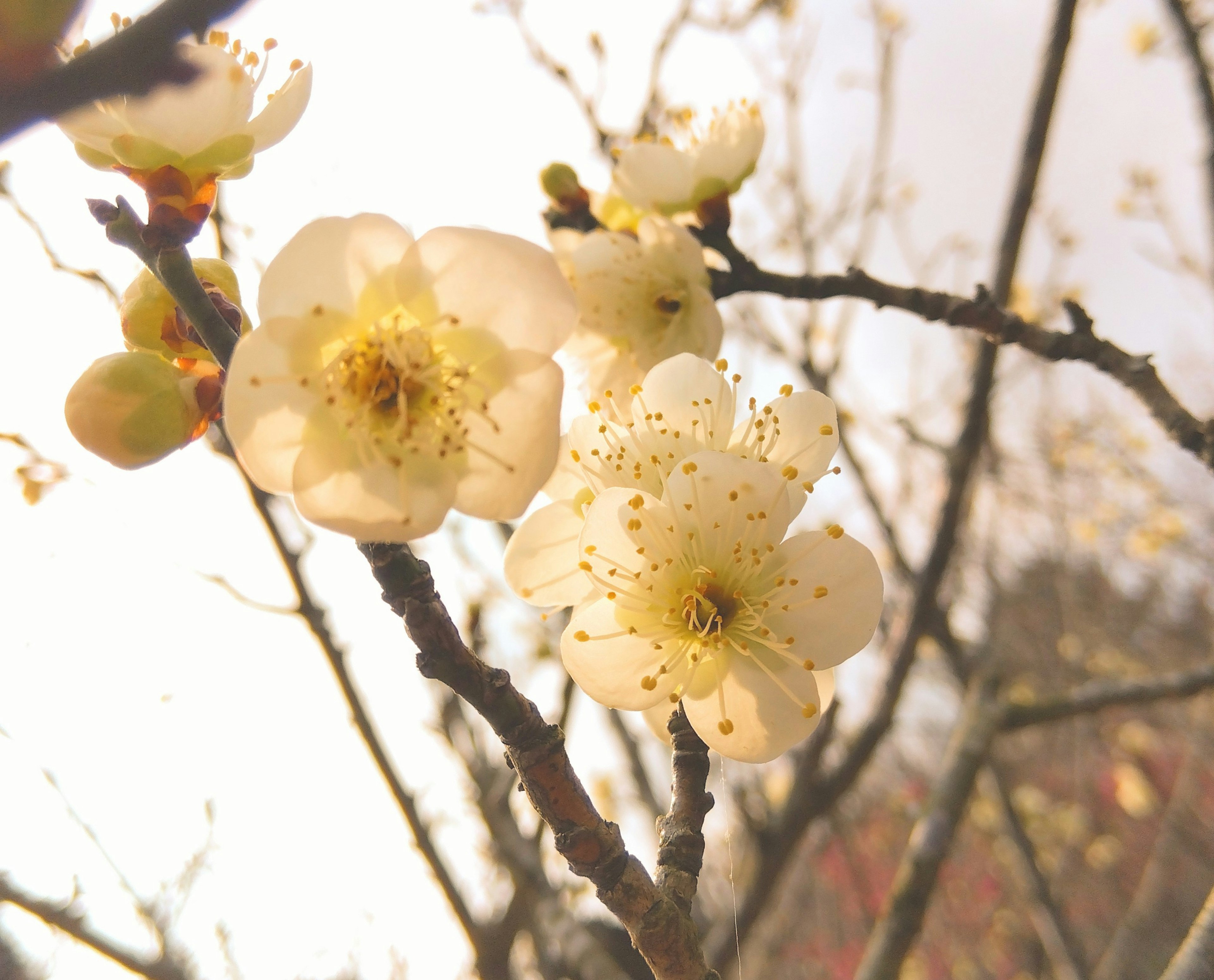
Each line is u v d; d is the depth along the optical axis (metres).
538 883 0.19
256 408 0.08
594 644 0.09
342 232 0.08
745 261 0.13
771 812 0.21
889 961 0.15
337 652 0.17
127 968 0.18
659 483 0.10
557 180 0.14
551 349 0.08
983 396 0.18
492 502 0.08
